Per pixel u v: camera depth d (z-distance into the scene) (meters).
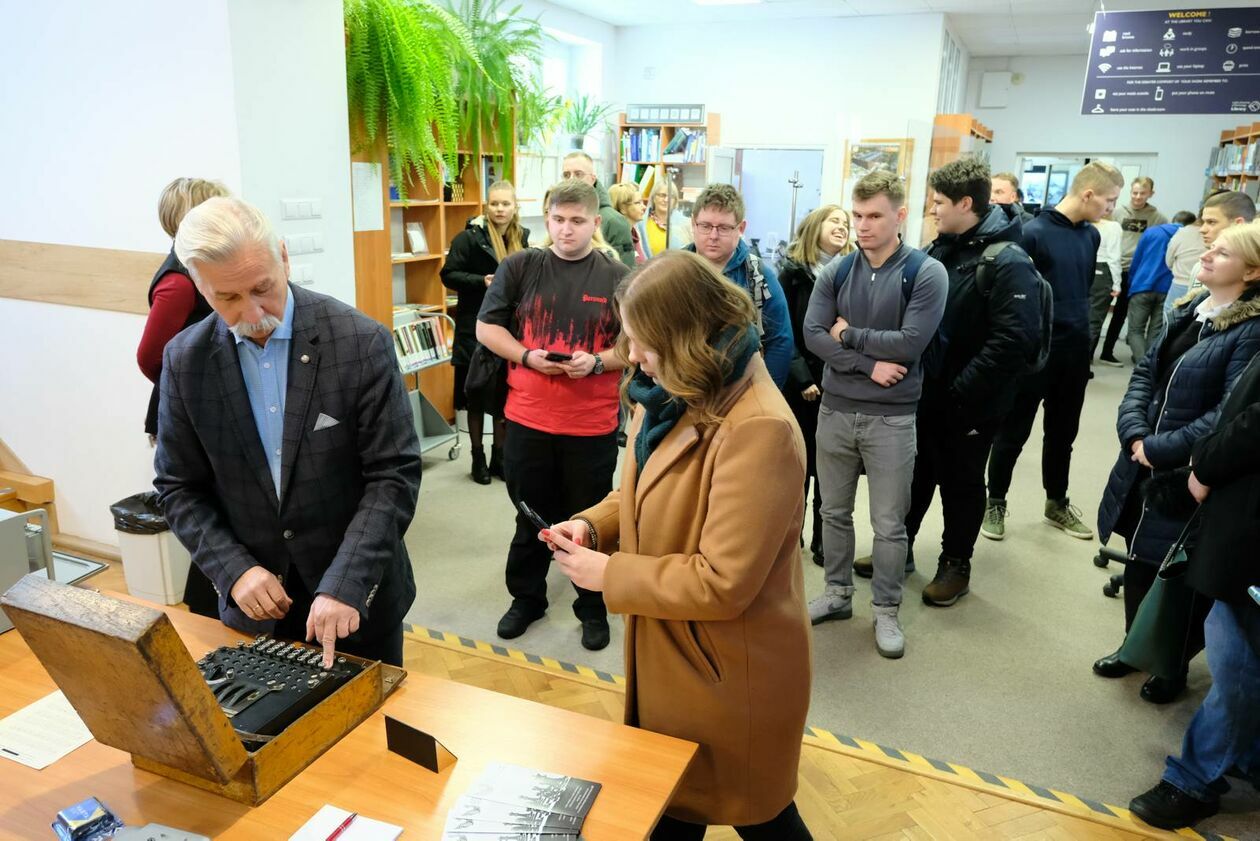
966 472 3.08
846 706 2.57
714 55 8.38
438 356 4.43
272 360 1.44
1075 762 2.34
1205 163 10.29
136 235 3.05
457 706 1.33
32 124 3.13
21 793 1.12
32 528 1.87
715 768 1.34
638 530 1.35
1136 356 7.16
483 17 5.52
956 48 9.08
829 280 2.82
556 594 3.29
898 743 2.40
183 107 2.85
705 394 1.20
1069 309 3.64
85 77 2.98
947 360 3.01
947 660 2.86
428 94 3.58
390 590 1.61
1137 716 2.55
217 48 2.73
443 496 4.25
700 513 1.24
